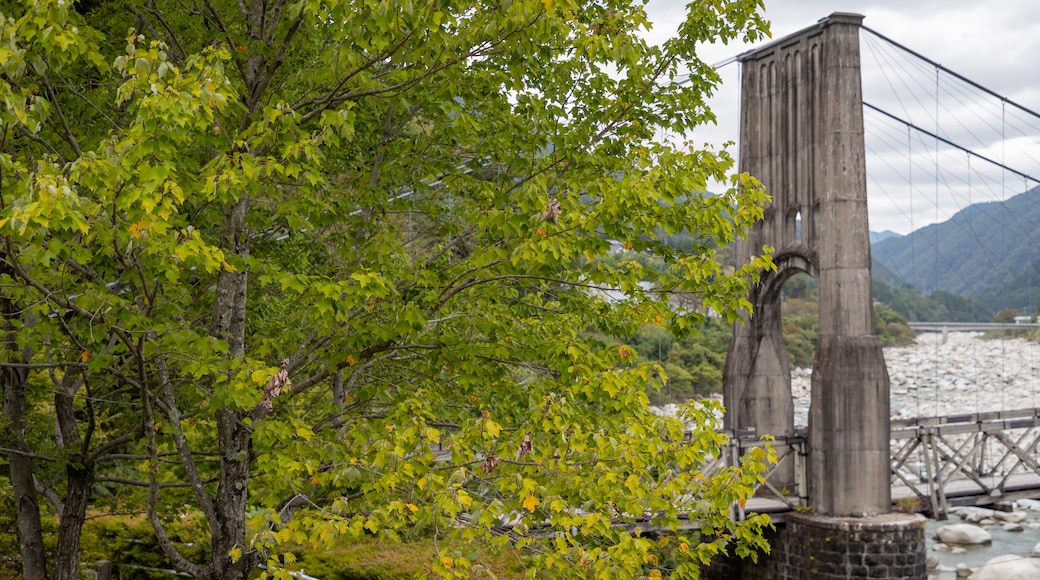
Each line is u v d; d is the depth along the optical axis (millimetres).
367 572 15094
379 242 8141
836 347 20641
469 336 8242
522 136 9172
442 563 6496
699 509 7051
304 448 7273
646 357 41250
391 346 7973
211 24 8062
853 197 20766
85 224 5379
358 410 9391
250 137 6883
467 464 7141
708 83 9430
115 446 11141
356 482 7156
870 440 20547
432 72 7113
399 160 9516
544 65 9047
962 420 22969
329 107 7574
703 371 42406
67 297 6980
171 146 5977
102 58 6512
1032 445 23500
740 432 22250
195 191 6633
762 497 22562
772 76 22781
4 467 13062
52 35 5855
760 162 23078
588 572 6719
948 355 84688
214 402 6863
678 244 23500
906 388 75688
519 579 9172
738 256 23562
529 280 8500
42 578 11266
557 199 6867
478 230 8516
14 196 5680
